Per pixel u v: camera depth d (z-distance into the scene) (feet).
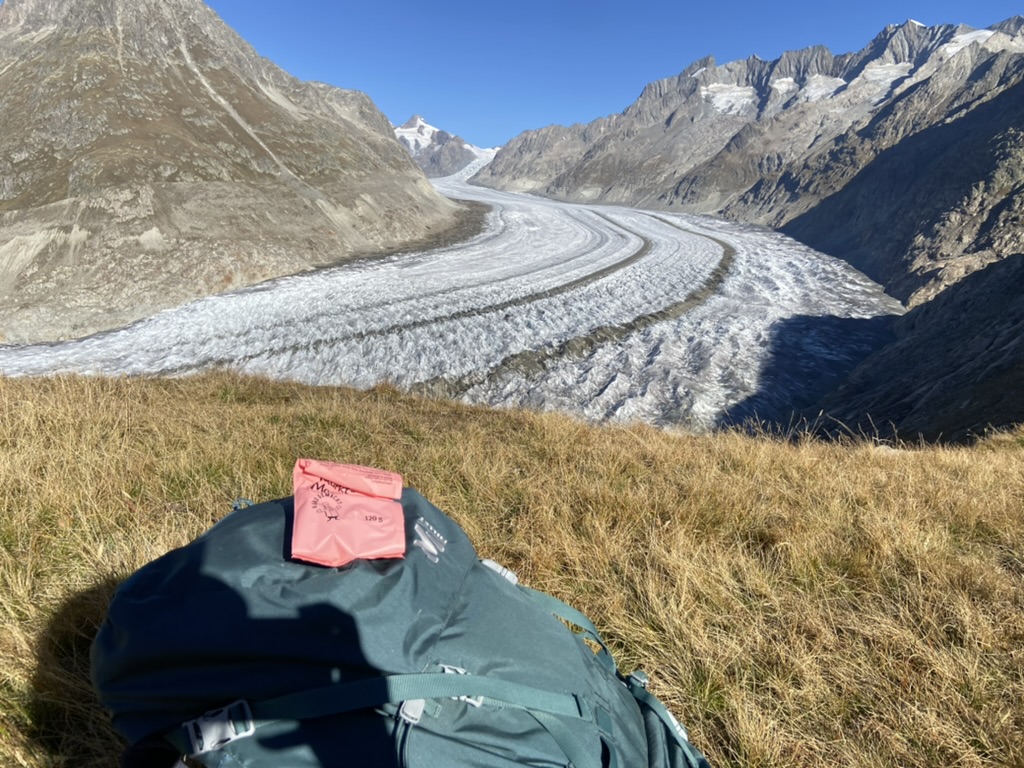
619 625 9.01
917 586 10.68
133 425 17.13
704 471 17.34
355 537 5.30
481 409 31.42
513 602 6.01
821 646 8.93
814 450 23.29
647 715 6.25
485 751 4.54
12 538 9.33
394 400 32.86
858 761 6.86
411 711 4.41
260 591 4.79
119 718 4.59
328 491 5.81
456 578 5.79
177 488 12.66
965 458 22.76
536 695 4.96
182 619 4.50
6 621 7.12
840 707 7.79
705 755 6.95
